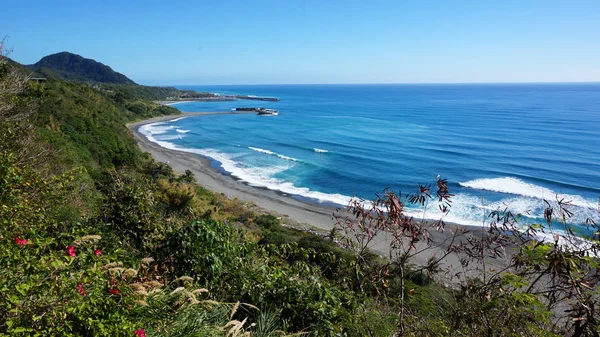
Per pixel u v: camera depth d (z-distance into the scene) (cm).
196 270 463
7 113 1052
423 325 375
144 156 4416
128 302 275
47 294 221
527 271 313
